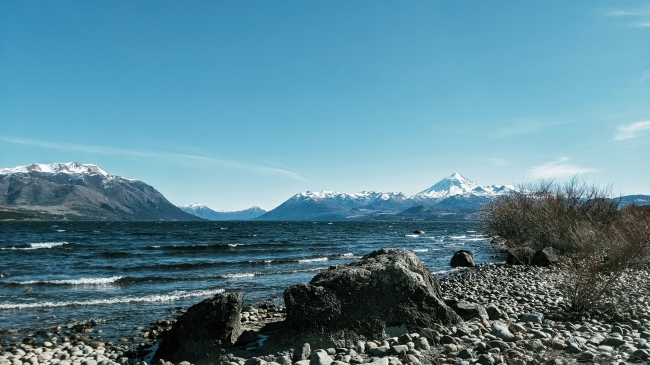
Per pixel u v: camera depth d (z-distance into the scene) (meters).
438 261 28.83
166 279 19.62
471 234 76.50
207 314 7.96
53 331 10.86
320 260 28.47
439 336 7.42
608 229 21.02
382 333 7.89
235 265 25.45
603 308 9.61
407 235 71.44
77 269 23.36
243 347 8.12
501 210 28.33
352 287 8.27
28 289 16.94
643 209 25.16
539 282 16.25
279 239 55.00
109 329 11.07
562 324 8.64
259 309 12.86
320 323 7.88
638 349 6.36
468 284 16.70
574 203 25.66
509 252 24.83
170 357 7.82
